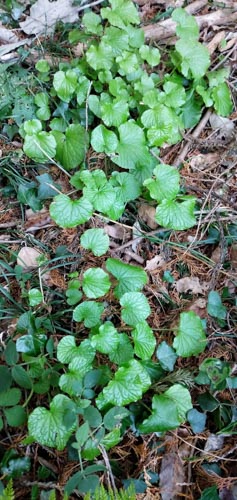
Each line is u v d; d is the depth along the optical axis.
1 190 0.37
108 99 0.39
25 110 0.39
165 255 0.35
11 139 0.39
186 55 0.39
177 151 0.39
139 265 0.35
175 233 0.36
